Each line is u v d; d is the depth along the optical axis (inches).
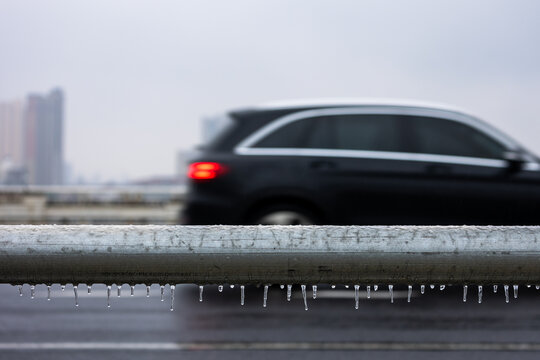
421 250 33.1
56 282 34.1
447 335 204.5
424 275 33.5
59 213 745.0
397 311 243.1
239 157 271.4
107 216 747.4
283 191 269.6
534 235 33.5
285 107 279.1
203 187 269.4
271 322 224.7
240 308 251.0
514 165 277.3
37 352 184.5
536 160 283.6
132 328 217.2
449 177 275.3
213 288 300.4
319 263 33.2
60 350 187.3
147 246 33.4
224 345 192.7
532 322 224.2
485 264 33.1
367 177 272.5
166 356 180.4
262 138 274.4
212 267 33.3
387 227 34.4
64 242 33.4
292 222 272.2
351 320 227.3
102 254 33.2
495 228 34.2
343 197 271.6
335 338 200.5
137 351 186.2
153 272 33.5
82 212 746.8
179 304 261.3
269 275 33.6
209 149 276.4
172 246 33.4
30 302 271.1
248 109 281.6
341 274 33.5
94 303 267.0
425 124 279.4
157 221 748.6
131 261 33.3
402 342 195.3
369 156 274.7
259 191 268.5
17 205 741.3
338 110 277.9
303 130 275.7
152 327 218.4
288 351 185.2
